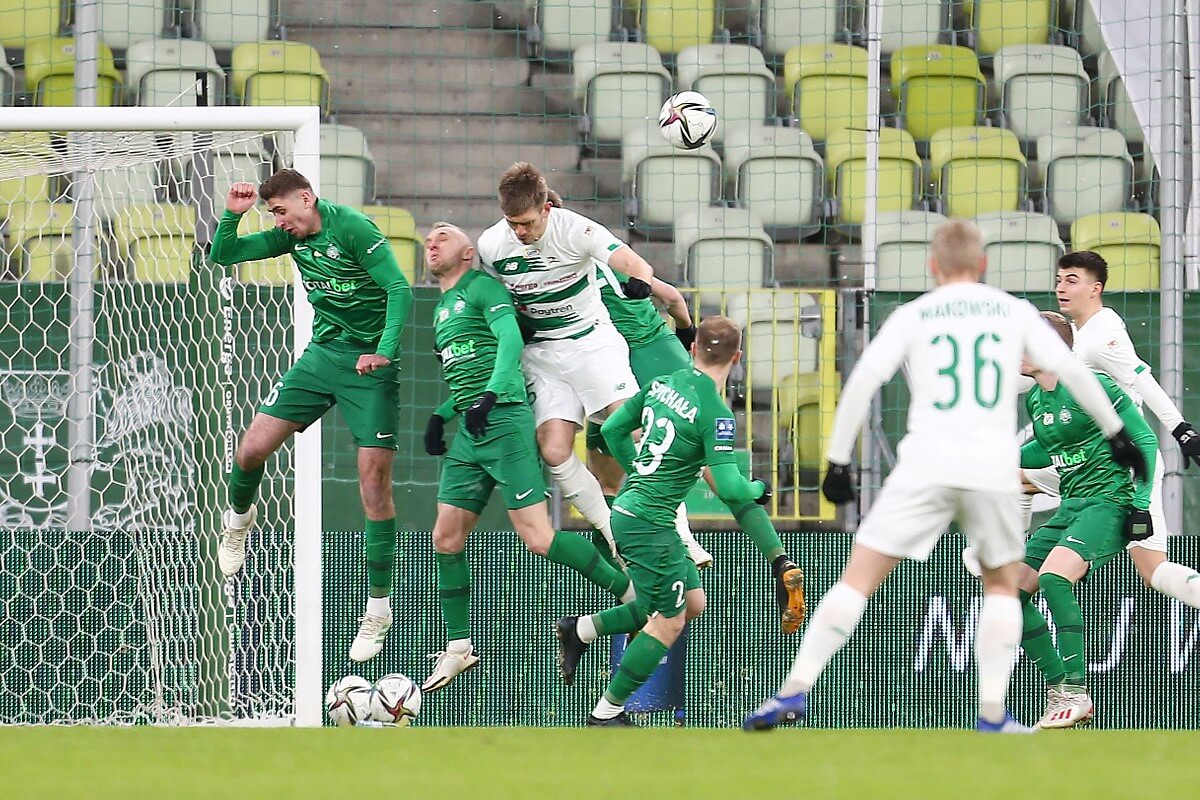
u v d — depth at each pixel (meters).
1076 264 24.98
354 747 16.59
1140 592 29.66
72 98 40.31
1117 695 29.55
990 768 13.81
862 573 17.19
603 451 26.12
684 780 12.96
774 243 40.06
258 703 28.66
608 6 43.84
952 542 29.88
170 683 29.05
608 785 12.62
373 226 23.66
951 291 17.12
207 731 20.16
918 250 39.09
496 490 30.88
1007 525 17.03
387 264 23.59
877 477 31.56
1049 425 24.42
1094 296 25.00
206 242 30.75
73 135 27.39
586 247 23.83
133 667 29.14
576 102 42.69
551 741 17.39
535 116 40.16
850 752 15.53
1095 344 24.55
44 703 29.30
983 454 16.75
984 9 44.09
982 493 16.73
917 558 17.03
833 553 29.84
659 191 40.19
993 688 18.48
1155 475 25.25
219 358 29.61
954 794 11.90
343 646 29.69
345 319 24.23
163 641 29.09
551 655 29.69
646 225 40.22
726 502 20.83
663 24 43.91
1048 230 38.34
